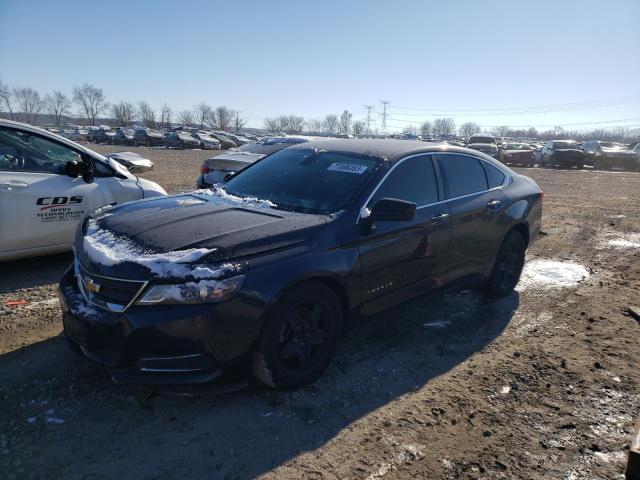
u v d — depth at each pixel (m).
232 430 2.79
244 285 2.76
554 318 4.62
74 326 2.92
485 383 3.41
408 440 2.76
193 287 2.65
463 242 4.32
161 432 2.75
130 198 5.69
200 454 2.59
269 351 2.95
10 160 4.96
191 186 13.32
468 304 4.91
